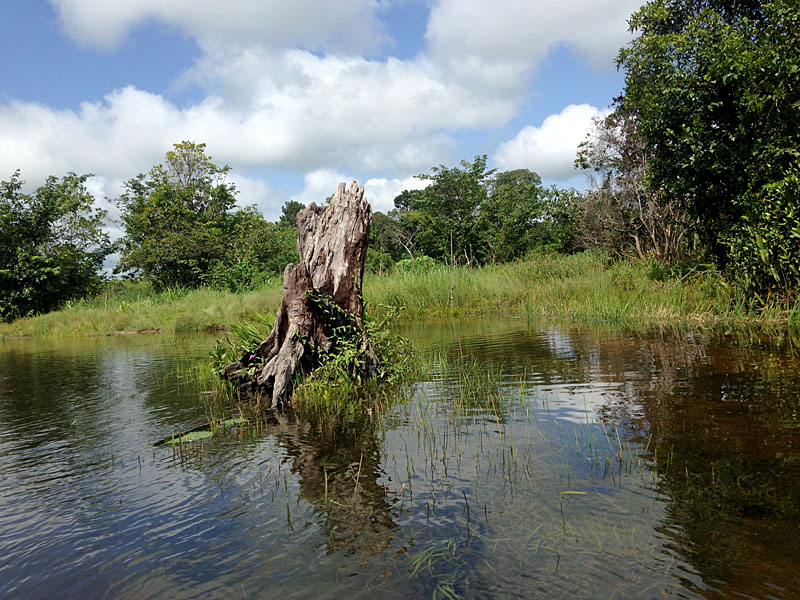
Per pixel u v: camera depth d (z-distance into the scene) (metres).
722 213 11.08
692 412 3.55
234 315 16.14
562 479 2.56
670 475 2.54
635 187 16.25
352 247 5.99
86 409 4.93
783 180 8.57
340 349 5.60
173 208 31.69
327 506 2.42
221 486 2.76
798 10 9.20
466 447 3.13
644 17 13.50
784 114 9.53
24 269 26.64
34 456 3.50
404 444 3.26
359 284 6.03
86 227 29.77
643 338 7.32
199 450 3.41
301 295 5.56
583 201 19.48
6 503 2.70
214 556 2.04
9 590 1.90
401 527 2.18
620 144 16.28
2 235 26.94
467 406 4.14
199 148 34.66
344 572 1.87
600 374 5.04
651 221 15.88
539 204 29.80
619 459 2.78
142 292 29.83
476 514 2.25
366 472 2.82
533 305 13.28
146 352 10.09
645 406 3.78
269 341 5.80
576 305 11.79
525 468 2.73
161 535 2.25
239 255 29.89
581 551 1.91
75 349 11.91
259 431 3.79
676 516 2.14
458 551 1.96
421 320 13.02
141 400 5.23
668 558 1.84
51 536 2.30
